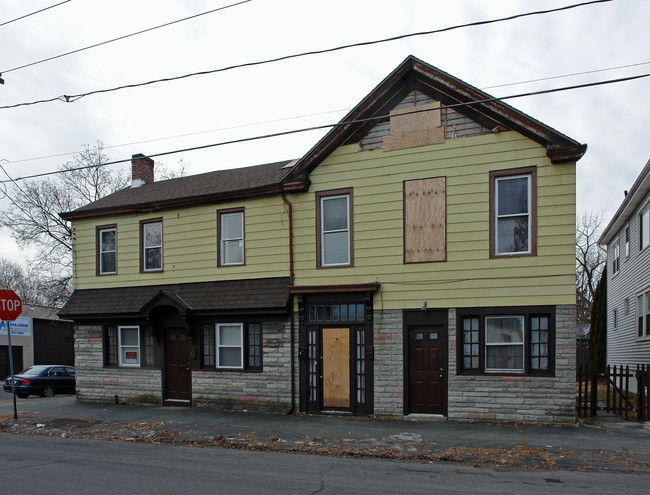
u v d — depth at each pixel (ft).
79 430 38.17
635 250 64.34
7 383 69.62
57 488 22.20
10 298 43.70
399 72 40.29
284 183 44.14
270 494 21.07
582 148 35.37
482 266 37.86
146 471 25.30
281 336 43.83
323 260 43.11
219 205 48.29
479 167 38.42
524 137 37.35
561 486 22.18
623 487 21.99
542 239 36.50
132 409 47.03
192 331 47.24
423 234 39.63
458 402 37.73
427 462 27.12
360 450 29.40
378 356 40.14
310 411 42.45
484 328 37.65
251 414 42.86
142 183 65.82
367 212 41.50
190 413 43.88
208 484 22.70
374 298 40.63
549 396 35.81
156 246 51.49
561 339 35.68
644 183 53.88
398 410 39.19
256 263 45.98
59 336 122.21
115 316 50.62
